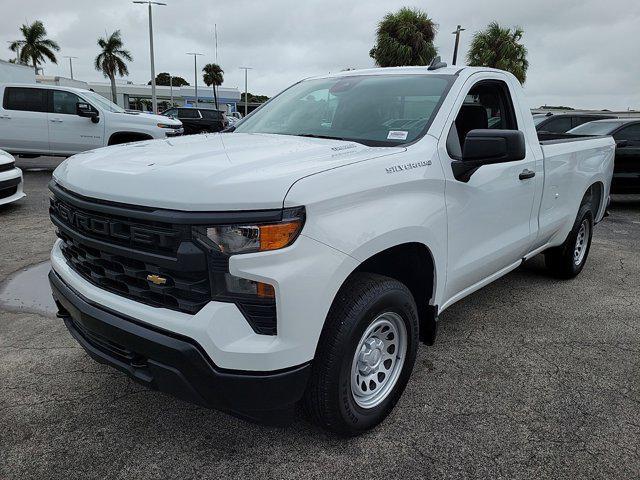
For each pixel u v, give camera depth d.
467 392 2.96
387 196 2.35
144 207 2.00
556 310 4.27
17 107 11.34
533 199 3.77
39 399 2.80
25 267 5.03
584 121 12.46
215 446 2.46
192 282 1.96
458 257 2.94
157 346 2.00
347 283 2.31
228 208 1.88
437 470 2.31
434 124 2.83
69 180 2.35
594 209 5.36
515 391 2.98
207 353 1.94
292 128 3.27
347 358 2.23
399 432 2.58
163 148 2.55
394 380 2.62
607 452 2.46
